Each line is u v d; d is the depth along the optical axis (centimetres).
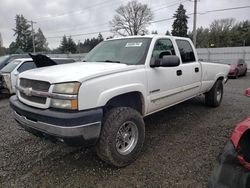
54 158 355
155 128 480
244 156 218
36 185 288
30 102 305
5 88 837
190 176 301
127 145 333
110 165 329
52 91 278
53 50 7544
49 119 275
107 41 476
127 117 317
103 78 299
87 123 274
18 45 7525
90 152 373
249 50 2633
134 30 5559
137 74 349
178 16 5819
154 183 288
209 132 454
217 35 5922
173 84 431
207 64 557
